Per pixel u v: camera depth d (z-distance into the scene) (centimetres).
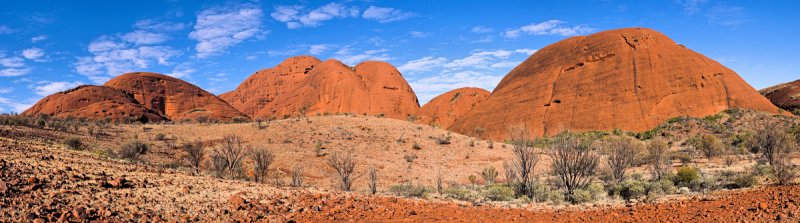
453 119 12638
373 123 6097
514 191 1841
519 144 2022
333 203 1120
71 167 1248
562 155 1947
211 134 5181
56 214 767
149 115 9925
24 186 915
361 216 988
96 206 857
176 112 11825
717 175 2284
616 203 1378
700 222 907
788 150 3095
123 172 1332
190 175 1532
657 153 3000
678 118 8575
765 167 2183
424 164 4081
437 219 984
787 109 10756
